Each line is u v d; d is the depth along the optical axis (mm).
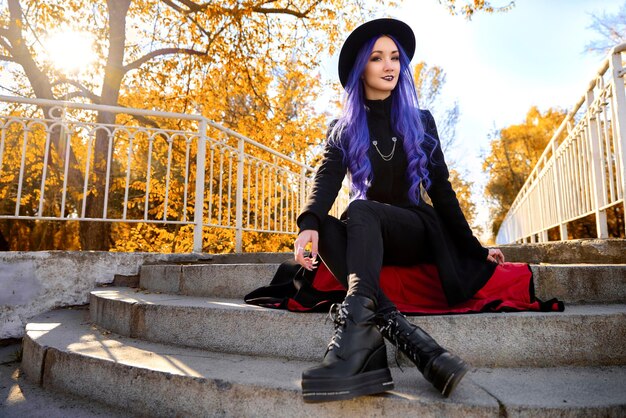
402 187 1747
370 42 1811
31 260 2836
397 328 1231
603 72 3086
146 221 3275
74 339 1949
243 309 1700
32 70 7473
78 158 7363
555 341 1460
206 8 8320
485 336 1463
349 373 1092
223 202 6688
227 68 8781
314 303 1620
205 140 3539
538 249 2949
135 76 8836
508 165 24109
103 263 2994
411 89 1853
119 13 7832
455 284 1544
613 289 1900
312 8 9117
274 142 9789
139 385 1434
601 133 3248
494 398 1118
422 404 1098
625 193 2668
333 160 1708
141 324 1952
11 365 2121
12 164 6809
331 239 1490
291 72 10031
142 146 8281
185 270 2512
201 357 1608
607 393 1163
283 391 1208
